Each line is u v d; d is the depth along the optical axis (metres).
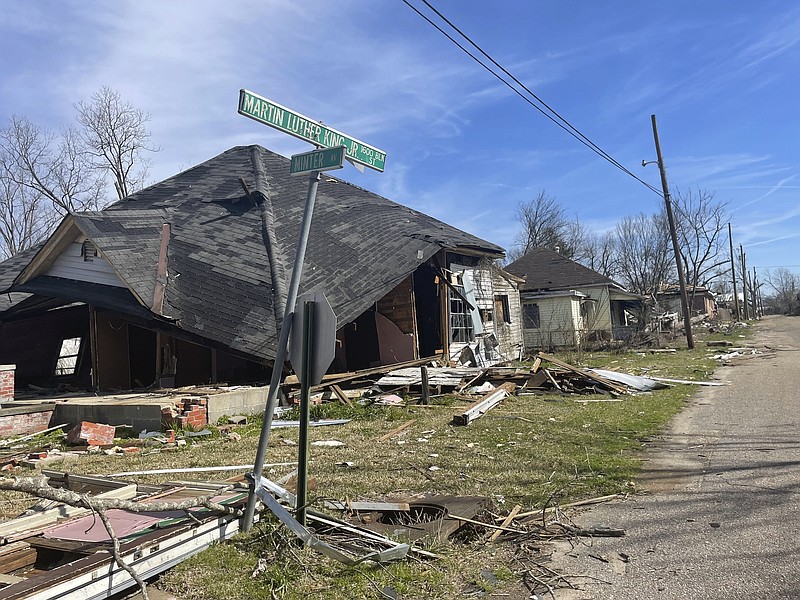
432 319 19.19
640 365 19.92
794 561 4.26
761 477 6.46
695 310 60.28
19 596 3.18
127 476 7.18
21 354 16.95
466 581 4.11
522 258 37.81
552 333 30.59
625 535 4.94
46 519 4.83
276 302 12.83
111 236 14.02
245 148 21.84
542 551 4.65
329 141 5.02
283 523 4.73
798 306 91.50
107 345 14.91
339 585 4.00
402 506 5.36
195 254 14.55
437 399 12.95
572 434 9.21
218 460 8.01
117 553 3.64
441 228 20.73
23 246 37.12
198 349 14.73
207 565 4.29
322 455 8.13
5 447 9.22
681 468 7.05
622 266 59.44
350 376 13.72
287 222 16.41
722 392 13.41
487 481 6.67
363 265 15.50
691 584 3.99
